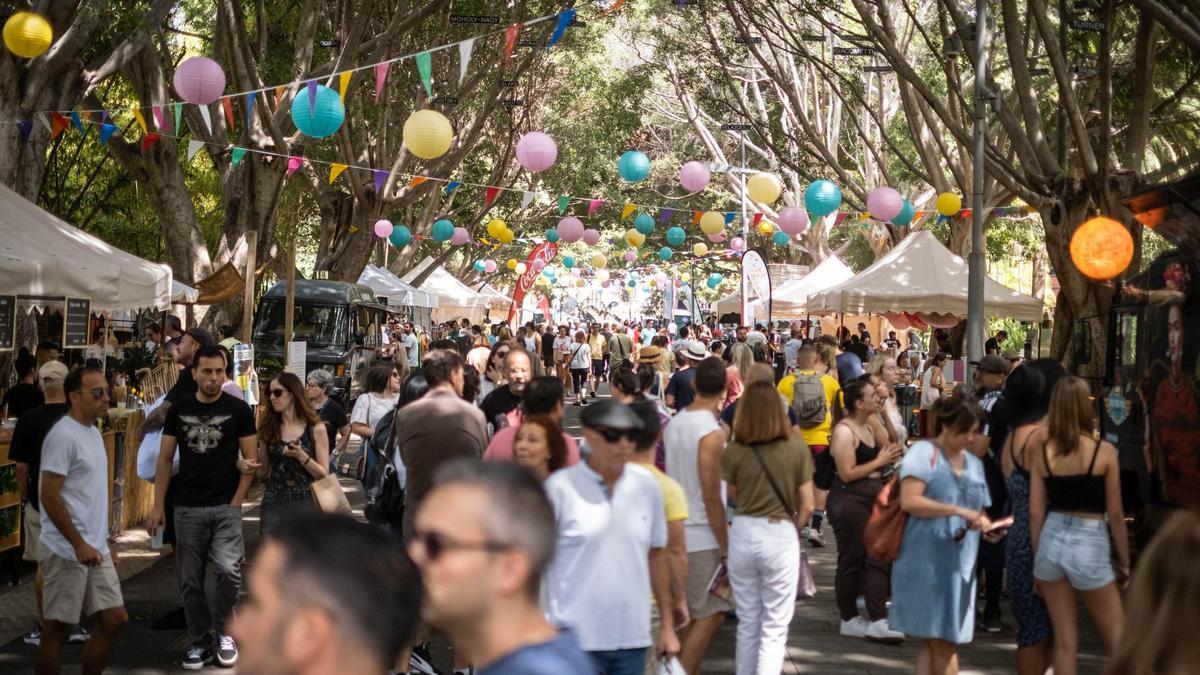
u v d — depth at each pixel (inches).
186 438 315.6
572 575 205.2
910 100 1072.2
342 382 1057.5
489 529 86.9
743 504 269.4
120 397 570.3
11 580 432.5
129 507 535.2
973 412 265.6
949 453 269.9
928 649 270.5
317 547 70.6
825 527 589.9
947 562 265.3
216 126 967.0
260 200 972.6
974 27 750.5
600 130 1743.4
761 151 1475.1
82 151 1310.3
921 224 1138.0
